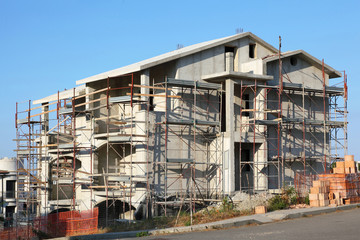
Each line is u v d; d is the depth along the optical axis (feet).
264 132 150.00
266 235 77.97
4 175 206.18
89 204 148.97
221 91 146.41
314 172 162.09
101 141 146.61
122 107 158.10
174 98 143.43
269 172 152.05
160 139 139.33
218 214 104.88
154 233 90.43
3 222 142.20
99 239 89.97
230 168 141.69
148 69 138.31
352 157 120.78
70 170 154.71
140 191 136.15
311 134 163.22
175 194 139.13
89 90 154.10
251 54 162.61
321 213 102.73
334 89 163.12
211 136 147.33
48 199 165.37
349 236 72.49
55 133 155.02
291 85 154.10
